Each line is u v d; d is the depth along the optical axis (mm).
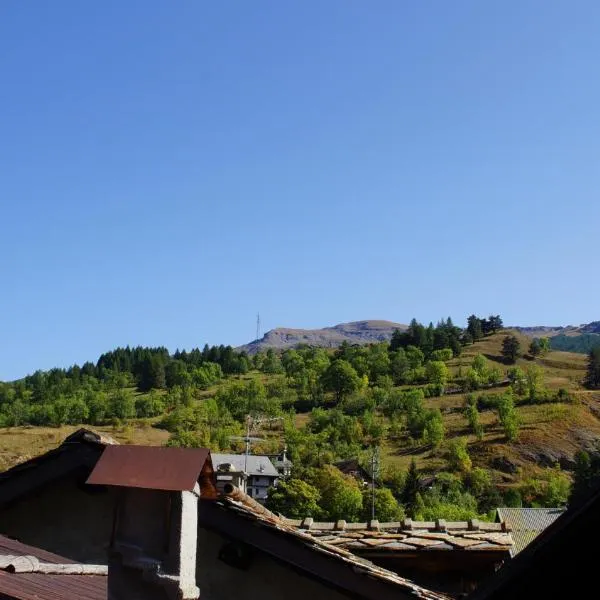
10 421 158875
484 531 12391
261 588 8711
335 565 8492
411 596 8312
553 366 194625
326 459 119188
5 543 8539
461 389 171125
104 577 8219
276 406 165375
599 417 144375
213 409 161500
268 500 79125
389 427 144375
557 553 6363
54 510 9453
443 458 122875
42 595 6555
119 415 166000
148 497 6301
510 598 6609
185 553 6094
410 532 12109
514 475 117250
